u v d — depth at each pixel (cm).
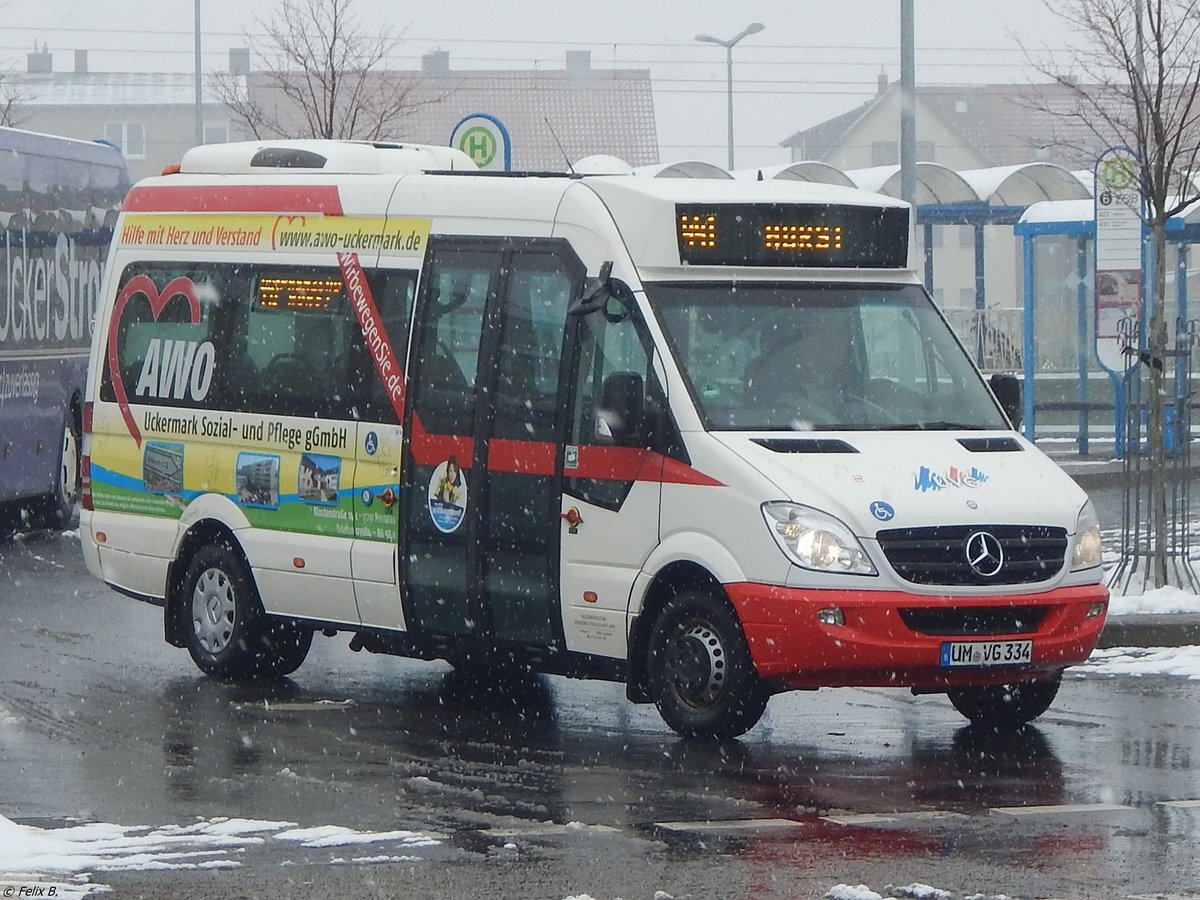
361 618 2664
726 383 2364
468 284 2573
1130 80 3566
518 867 1708
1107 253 4500
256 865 1711
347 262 2720
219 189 2925
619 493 2372
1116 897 1605
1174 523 3431
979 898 1597
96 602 3528
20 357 4347
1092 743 2339
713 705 2297
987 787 2080
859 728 2447
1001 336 7219
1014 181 6988
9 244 4294
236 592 2792
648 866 1712
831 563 2212
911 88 5253
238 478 2808
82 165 4766
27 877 1659
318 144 2922
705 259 2428
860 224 2516
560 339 2461
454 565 2544
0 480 4241
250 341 2830
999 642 2255
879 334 2481
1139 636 3019
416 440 2594
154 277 2981
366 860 1731
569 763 2208
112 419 3009
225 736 2372
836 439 2336
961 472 2316
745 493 2255
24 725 2434
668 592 2359
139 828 1867
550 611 2447
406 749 2295
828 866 1714
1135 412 3509
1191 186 3731
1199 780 2120
